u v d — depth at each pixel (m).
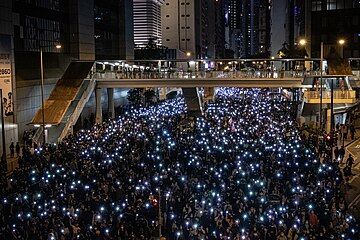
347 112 57.41
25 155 38.25
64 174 31.47
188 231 23.17
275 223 23.75
